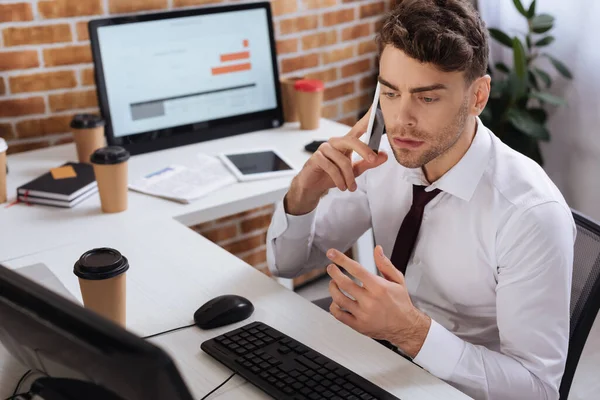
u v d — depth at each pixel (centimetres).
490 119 296
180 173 205
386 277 124
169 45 224
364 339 128
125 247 162
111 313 127
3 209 183
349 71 298
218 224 273
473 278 144
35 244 164
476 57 124
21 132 227
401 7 125
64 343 85
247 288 145
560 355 129
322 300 187
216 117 236
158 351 81
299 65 279
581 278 143
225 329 130
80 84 233
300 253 163
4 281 90
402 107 125
